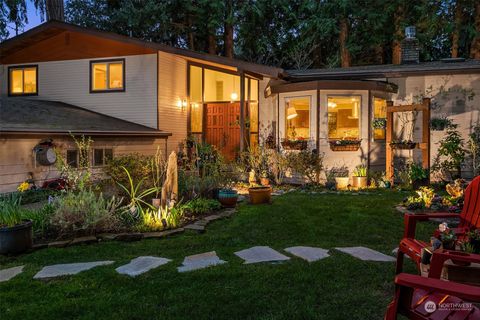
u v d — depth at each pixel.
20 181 8.73
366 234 5.56
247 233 5.68
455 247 3.21
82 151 10.08
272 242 5.22
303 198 8.55
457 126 11.39
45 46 14.05
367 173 10.60
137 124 13.11
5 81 14.56
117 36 13.04
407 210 6.95
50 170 9.44
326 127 10.81
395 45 20.59
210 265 4.21
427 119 9.57
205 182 8.11
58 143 9.52
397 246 4.95
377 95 11.22
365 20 20.98
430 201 7.20
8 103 11.34
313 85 10.75
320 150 10.84
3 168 8.35
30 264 4.40
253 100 13.58
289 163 10.48
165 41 22.30
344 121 10.90
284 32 23.14
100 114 13.44
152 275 3.93
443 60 12.83
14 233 4.73
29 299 3.40
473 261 2.64
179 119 14.05
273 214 6.90
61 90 14.00
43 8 16.73
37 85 14.22
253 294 3.42
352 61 23.12
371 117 10.95
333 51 23.80
